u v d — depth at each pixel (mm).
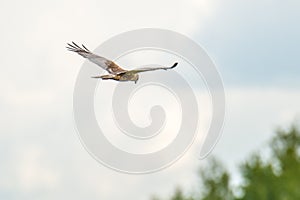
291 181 106188
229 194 109250
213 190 109438
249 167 109250
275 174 108812
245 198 108000
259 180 108000
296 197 104688
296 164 109750
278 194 106438
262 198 106250
